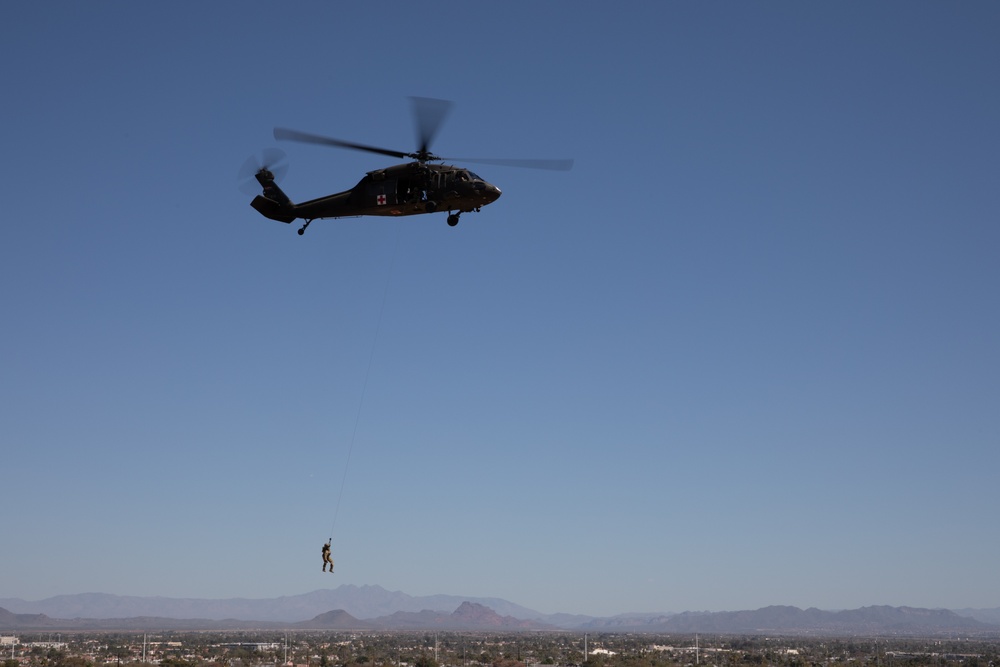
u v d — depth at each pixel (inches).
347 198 2413.9
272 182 2501.2
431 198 2340.1
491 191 2340.1
